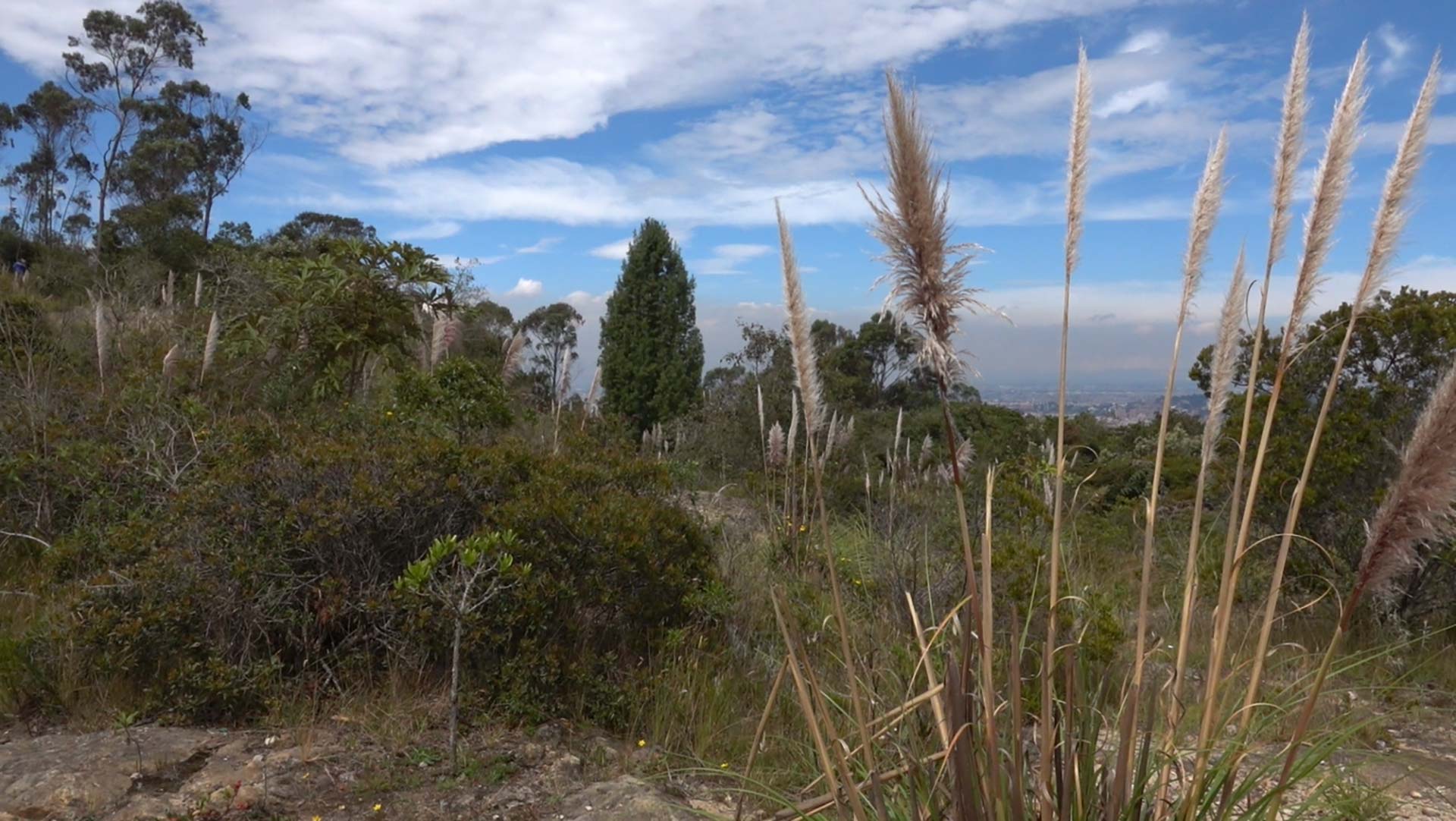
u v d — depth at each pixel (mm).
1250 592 5812
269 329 8336
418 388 7113
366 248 8203
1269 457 6781
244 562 4574
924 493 7027
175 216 31000
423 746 4172
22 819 3408
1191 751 2549
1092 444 10977
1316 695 2211
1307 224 2109
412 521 5004
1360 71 2055
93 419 7156
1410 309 6613
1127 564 6645
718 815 3264
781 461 8523
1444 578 6215
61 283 19406
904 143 1894
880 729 2768
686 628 5160
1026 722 3459
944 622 2305
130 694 4527
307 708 4402
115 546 5047
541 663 4543
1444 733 4637
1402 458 2047
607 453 6629
